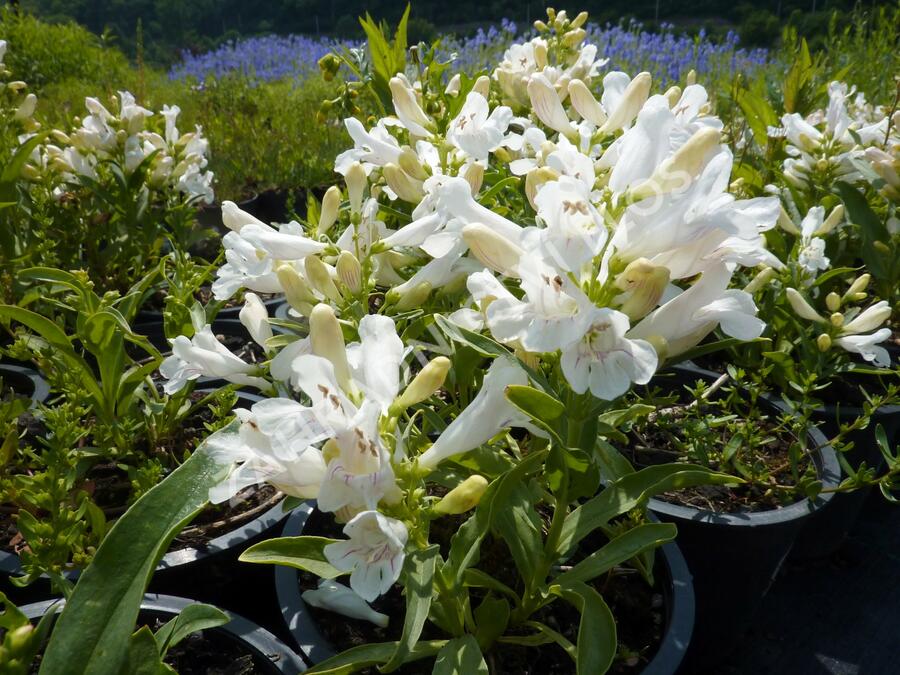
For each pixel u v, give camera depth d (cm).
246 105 99
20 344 28
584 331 14
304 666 18
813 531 33
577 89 24
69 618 14
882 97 62
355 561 13
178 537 24
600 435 21
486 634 19
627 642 21
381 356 15
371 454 13
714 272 16
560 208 14
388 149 25
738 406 33
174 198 44
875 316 30
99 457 27
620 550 17
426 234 21
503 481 16
